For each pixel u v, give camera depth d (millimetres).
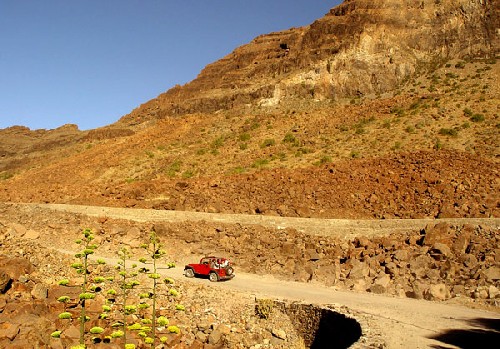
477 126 59250
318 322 18359
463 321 18500
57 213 37375
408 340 15883
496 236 28469
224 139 72875
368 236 32781
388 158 52219
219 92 104125
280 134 70625
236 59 124062
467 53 93938
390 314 18984
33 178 72875
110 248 28578
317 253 29391
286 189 45094
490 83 77000
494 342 16047
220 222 36062
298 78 90125
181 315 17734
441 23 100688
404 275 24719
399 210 40000
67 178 68562
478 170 45406
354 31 97438
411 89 81188
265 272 26812
